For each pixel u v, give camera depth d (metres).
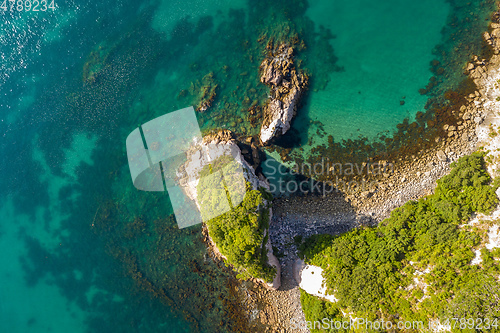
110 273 29.00
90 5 28.78
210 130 27.80
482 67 25.06
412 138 25.88
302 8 26.77
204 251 27.67
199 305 27.75
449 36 25.53
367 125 26.34
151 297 28.42
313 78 26.80
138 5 28.56
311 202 26.50
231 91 27.61
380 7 26.12
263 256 24.73
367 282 22.73
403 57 26.02
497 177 23.12
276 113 26.39
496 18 24.78
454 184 24.03
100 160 28.97
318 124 26.83
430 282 21.62
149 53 28.50
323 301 24.69
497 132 24.47
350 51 26.48
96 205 29.03
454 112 25.42
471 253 21.47
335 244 24.95
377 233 24.91
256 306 26.98
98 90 28.97
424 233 23.64
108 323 28.94
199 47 28.05
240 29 27.50
